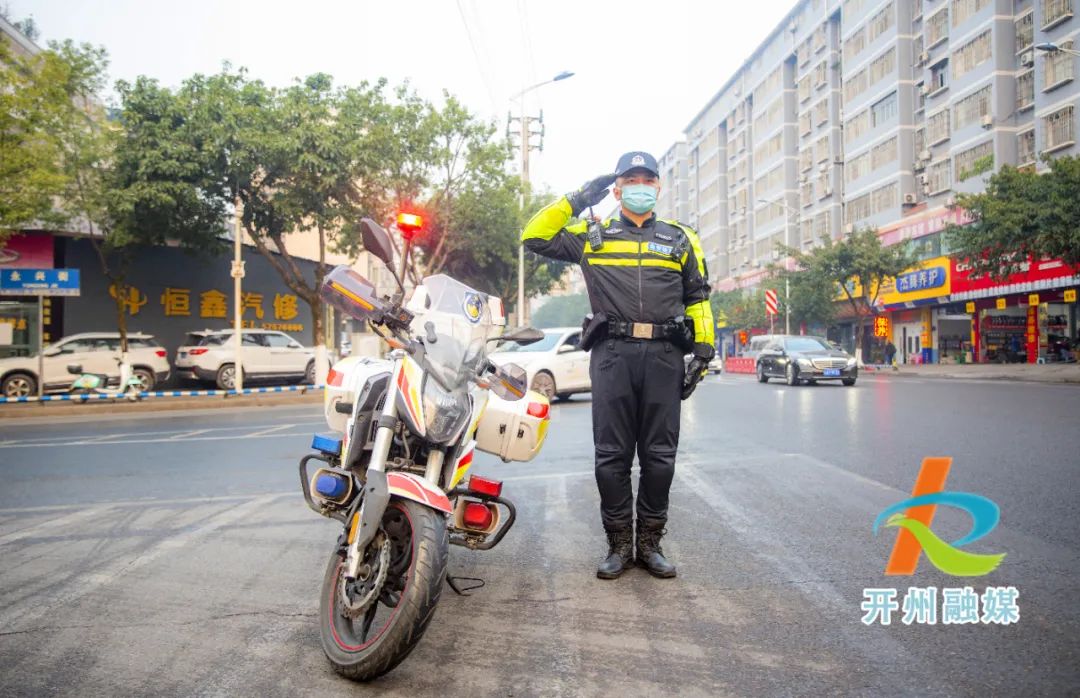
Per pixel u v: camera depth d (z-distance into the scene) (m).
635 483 6.22
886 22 42.19
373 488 2.67
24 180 16.08
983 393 15.80
